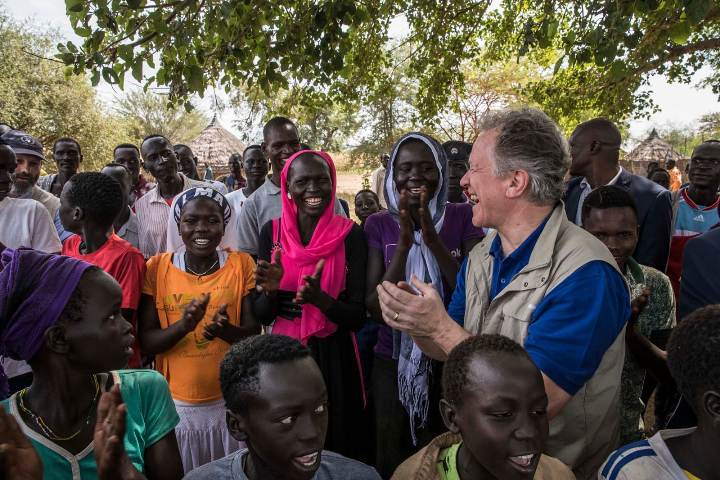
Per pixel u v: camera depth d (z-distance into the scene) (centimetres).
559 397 176
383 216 323
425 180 301
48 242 347
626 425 244
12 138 441
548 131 192
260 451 144
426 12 689
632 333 238
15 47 2064
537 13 669
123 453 125
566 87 823
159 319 299
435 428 291
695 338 149
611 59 342
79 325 155
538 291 191
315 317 291
